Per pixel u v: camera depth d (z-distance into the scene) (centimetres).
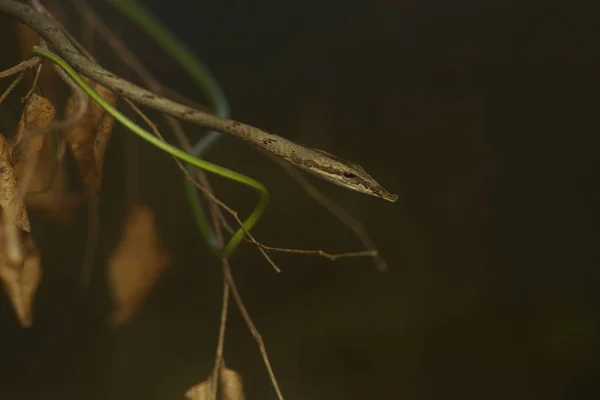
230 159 91
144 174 82
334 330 87
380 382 86
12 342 80
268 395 85
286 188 92
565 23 95
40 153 56
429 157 96
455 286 91
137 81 72
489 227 94
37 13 52
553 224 94
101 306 82
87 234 78
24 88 59
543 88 96
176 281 86
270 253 89
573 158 95
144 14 62
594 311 90
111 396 81
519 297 92
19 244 50
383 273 91
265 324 87
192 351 85
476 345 88
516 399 85
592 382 85
